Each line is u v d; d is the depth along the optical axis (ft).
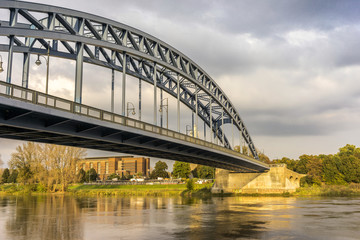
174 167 450.30
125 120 105.91
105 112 97.91
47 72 91.15
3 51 100.32
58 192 335.06
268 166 312.71
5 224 114.93
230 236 91.20
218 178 336.08
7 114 76.95
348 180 370.12
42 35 90.17
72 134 93.97
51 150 334.24
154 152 151.64
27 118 81.51
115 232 97.30
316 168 384.88
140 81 159.02
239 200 238.27
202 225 111.55
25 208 176.45
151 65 178.29
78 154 337.72
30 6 88.38
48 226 109.81
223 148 192.95
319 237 90.22
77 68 99.81
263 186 316.19
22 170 339.57
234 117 277.03
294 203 207.82
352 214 144.87
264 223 116.57
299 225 111.34
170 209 170.09
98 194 328.90
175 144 142.20
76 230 101.24
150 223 116.47
